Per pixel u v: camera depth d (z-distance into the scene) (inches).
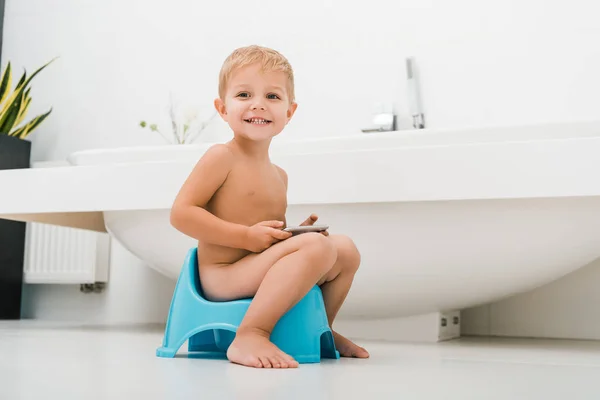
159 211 70.2
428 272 63.7
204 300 44.5
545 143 54.7
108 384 30.7
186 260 47.4
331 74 93.7
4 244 98.7
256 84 45.9
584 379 35.7
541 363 45.1
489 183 55.8
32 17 111.2
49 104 107.8
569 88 82.0
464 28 87.4
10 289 99.8
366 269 64.6
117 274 100.0
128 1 105.7
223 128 98.1
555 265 62.6
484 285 64.7
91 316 100.7
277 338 42.0
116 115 104.0
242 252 45.9
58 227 100.0
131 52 104.5
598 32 81.2
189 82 100.7
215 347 49.6
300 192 61.3
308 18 95.8
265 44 97.7
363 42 92.5
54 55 108.8
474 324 81.3
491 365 43.0
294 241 42.1
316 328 42.9
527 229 58.9
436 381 33.7
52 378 32.7
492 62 85.7
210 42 100.5
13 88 110.5
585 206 56.6
